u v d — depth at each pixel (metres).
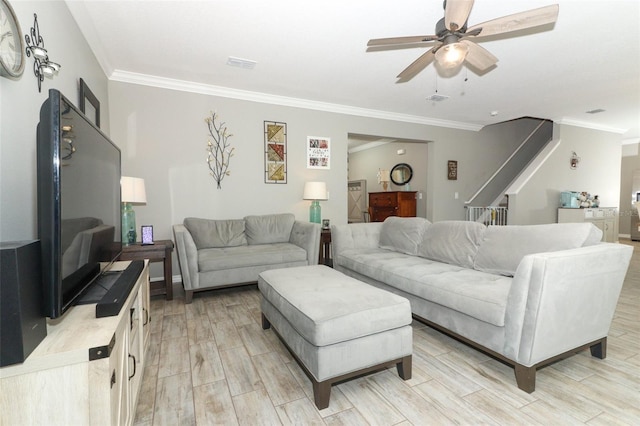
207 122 4.02
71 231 1.15
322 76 3.69
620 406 1.57
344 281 2.16
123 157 3.61
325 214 4.89
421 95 4.41
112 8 2.34
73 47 2.30
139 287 1.68
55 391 0.90
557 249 2.04
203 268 3.17
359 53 3.10
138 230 3.72
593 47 3.01
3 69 1.23
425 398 1.66
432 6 2.33
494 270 2.36
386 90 4.20
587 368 1.92
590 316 1.86
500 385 1.76
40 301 0.97
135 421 1.48
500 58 3.24
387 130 5.37
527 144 7.09
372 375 1.89
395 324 1.76
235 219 4.07
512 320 1.71
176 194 3.89
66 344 0.94
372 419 1.50
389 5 2.31
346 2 2.28
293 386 1.77
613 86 4.08
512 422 1.46
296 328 1.73
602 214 6.06
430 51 2.32
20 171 1.43
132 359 1.42
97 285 1.52
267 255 3.48
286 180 4.55
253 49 3.01
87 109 2.62
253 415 1.53
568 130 6.07
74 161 1.19
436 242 2.94
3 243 0.93
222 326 2.57
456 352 2.16
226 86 4.01
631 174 7.96
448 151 6.01
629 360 2.01
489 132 6.47
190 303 3.13
